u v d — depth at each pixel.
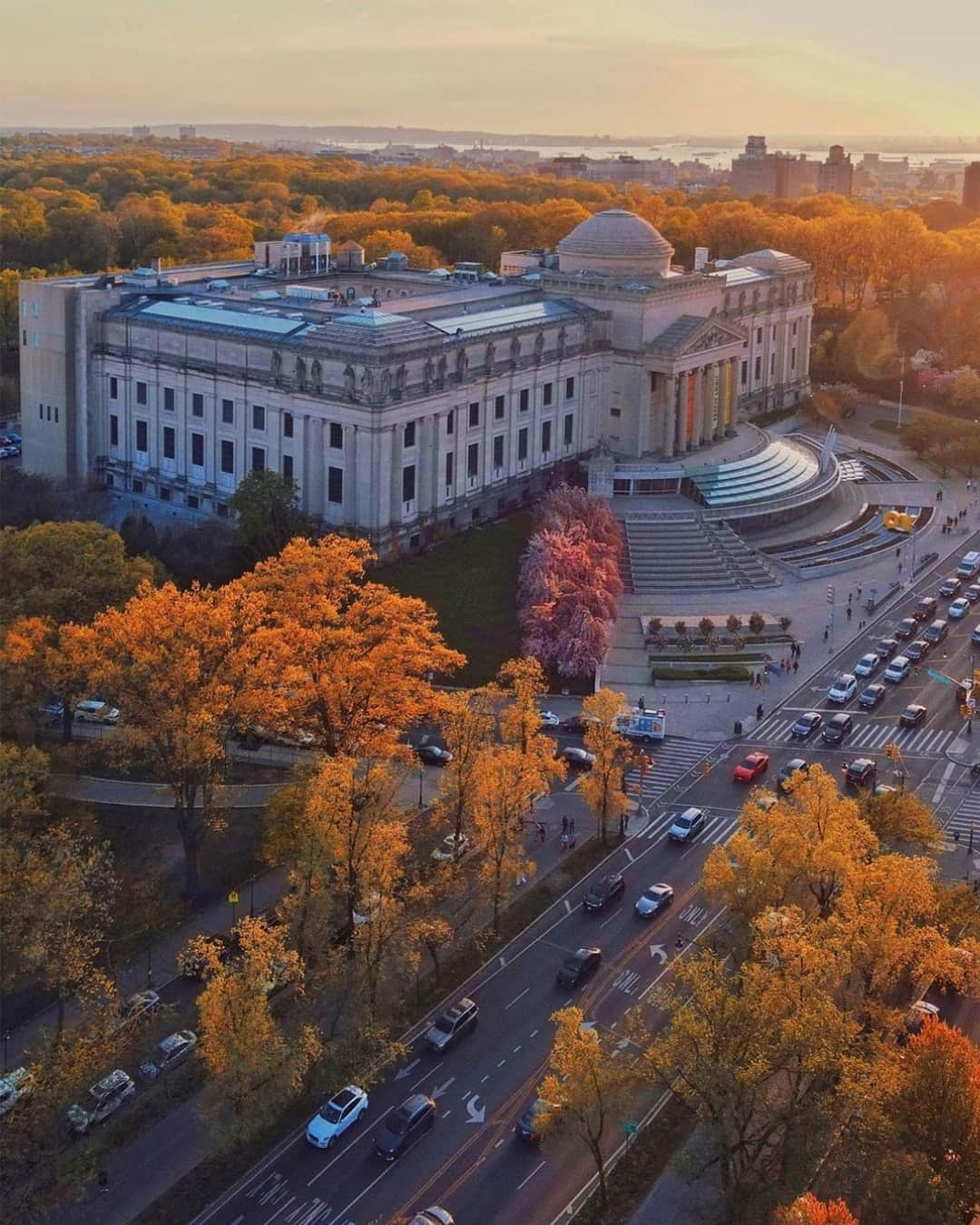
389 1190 98.75
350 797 122.00
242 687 134.25
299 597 153.88
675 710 178.62
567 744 167.88
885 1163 89.00
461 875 134.62
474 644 188.88
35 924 111.75
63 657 139.62
